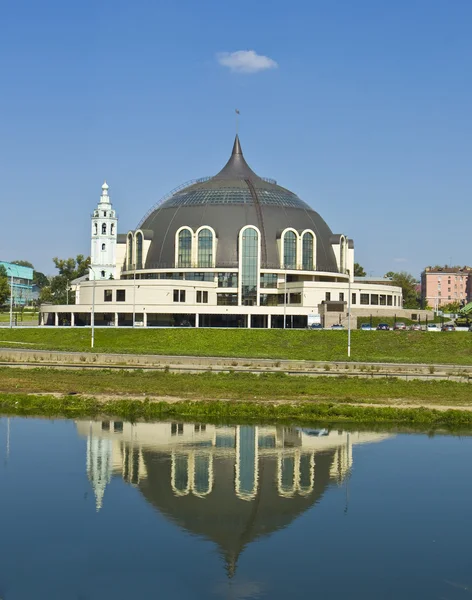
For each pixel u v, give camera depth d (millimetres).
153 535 45344
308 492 53000
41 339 143625
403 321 169000
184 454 62375
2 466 58250
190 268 171875
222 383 90250
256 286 171375
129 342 139625
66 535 45094
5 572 40312
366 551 42938
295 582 39438
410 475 57094
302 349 132500
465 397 83688
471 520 48062
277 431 70750
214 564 41156
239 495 51906
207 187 183000
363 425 73562
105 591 38125
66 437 67375
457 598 37719
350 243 192125
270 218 176000
